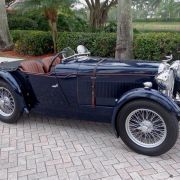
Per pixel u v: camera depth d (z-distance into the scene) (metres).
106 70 4.48
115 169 3.83
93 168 3.87
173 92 4.81
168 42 9.40
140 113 4.12
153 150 4.06
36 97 5.17
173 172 3.74
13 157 4.20
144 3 15.82
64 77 4.72
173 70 4.62
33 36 13.05
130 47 10.12
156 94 3.95
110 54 11.19
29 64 5.29
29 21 17.66
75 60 4.97
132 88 4.42
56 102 4.99
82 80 4.62
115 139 4.71
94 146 4.48
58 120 5.58
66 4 12.16
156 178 3.62
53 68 4.94
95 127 5.20
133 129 4.20
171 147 4.00
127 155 4.18
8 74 5.27
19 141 4.70
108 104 4.59
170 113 3.88
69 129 5.14
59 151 4.34
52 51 13.61
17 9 13.85
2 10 14.44
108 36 11.06
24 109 5.22
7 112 5.49
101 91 4.57
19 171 3.85
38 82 5.02
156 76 4.19
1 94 5.45
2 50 14.56
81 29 16.58
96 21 17.23
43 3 11.65
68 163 4.00
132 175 3.69
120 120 4.19
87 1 16.81
